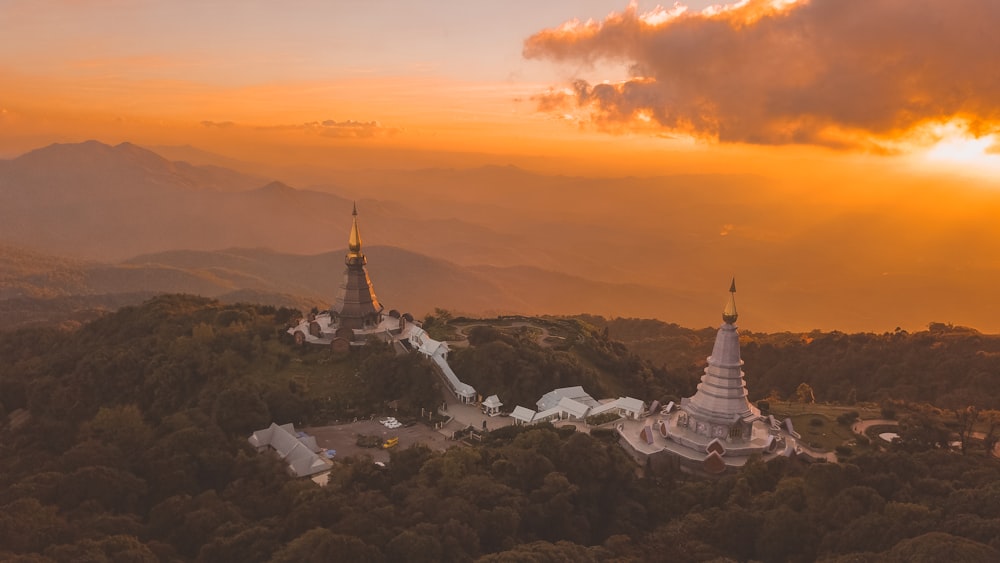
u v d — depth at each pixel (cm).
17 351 19825
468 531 8006
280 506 9388
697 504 9819
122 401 14375
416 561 7469
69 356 16238
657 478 10919
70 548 7294
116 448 10556
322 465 11325
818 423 13912
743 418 11594
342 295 17488
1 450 12900
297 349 16150
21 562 6750
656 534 8769
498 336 17150
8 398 15000
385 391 14625
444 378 15812
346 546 7325
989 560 6419
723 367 11781
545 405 14475
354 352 16012
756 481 9981
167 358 15012
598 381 16488
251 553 7850
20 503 8150
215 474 10512
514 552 7312
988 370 18250
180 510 8881
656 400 14600
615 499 10019
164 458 10344
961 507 7869
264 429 12431
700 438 11775
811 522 8238
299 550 7469
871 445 12825
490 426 13750
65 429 13438
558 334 19888
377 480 9931
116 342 17562
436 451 11481
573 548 7706
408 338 17775
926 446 11731
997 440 12044
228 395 13012
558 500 9050
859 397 19350
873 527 7600
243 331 16225
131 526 8456
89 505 8900
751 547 8375
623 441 12206
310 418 13738
